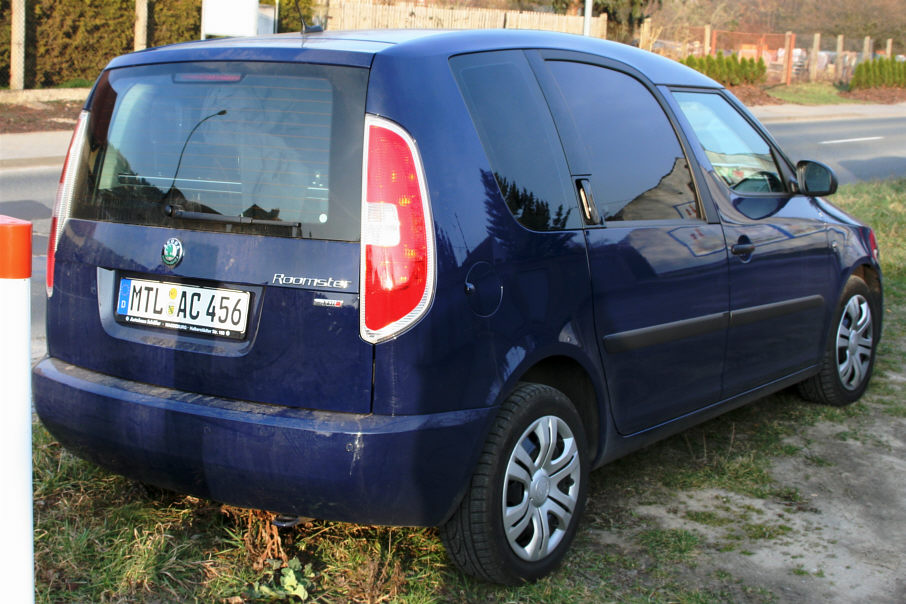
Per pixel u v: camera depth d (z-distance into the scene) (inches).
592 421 133.0
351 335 103.6
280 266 106.3
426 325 104.2
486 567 115.7
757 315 164.2
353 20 945.5
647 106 149.9
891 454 173.9
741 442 177.5
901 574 129.6
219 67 115.8
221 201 111.5
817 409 197.0
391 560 122.9
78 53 701.9
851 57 1678.2
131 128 120.5
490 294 111.0
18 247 77.8
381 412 104.1
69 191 125.0
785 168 183.5
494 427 113.9
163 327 114.5
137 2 714.2
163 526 126.6
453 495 109.4
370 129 105.3
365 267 103.1
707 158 159.0
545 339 118.9
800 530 141.8
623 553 132.0
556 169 126.0
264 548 123.0
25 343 79.3
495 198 114.0
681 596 120.3
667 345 142.9
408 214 104.0
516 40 130.3
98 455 118.6
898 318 272.8
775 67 1539.1
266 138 110.3
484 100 118.4
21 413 79.7
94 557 119.0
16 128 600.4
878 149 840.9
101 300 119.0
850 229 195.5
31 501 81.2
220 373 109.7
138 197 117.6
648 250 138.1
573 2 1176.8
